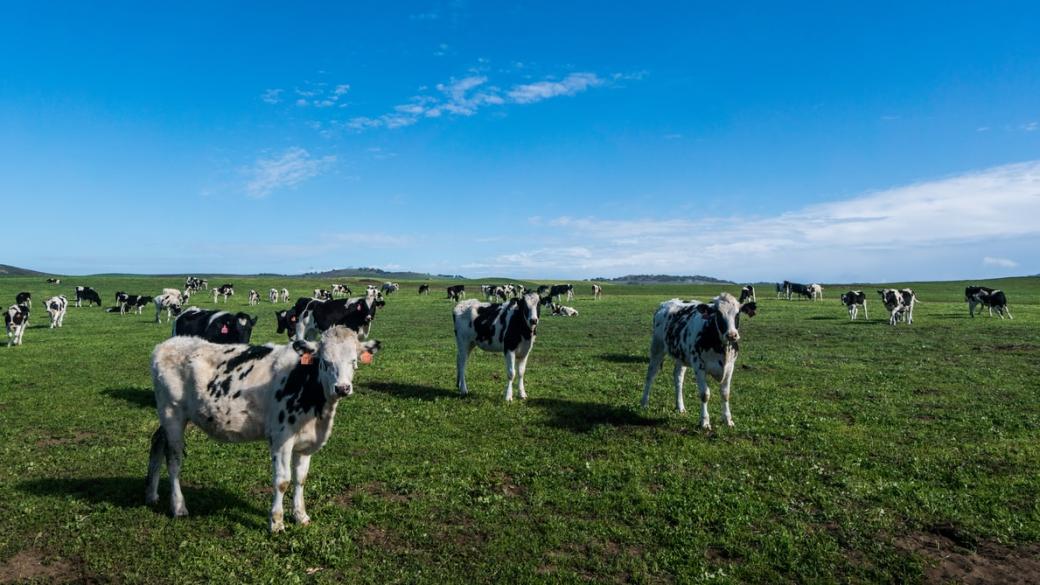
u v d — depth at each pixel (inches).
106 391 671.1
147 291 3486.7
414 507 342.6
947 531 314.7
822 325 1454.2
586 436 485.1
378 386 695.1
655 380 740.0
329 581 265.7
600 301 2684.5
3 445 463.2
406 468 406.9
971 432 494.9
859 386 688.4
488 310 637.3
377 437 484.7
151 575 270.2
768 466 410.6
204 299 2935.5
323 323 906.7
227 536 307.3
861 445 454.9
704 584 264.7
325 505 343.3
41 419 543.5
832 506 341.7
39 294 3095.5
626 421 535.5
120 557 283.7
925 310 1929.1
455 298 2940.5
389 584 264.8
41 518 322.7
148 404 605.9
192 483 378.0
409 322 1664.6
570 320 1696.6
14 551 288.5
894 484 371.6
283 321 957.8
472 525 322.7
